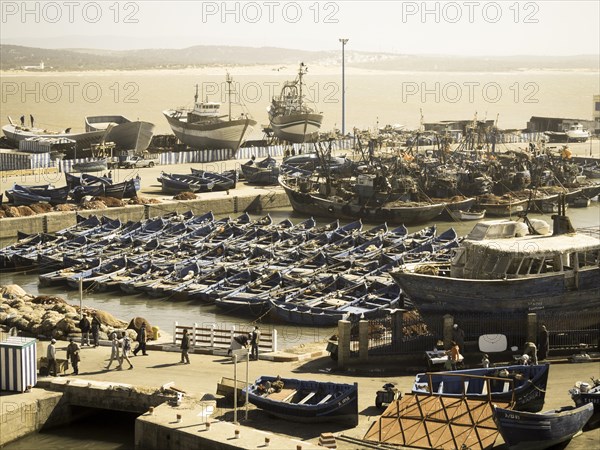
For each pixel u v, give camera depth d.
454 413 43.09
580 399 44.62
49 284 83.19
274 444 41.38
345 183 116.25
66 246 93.31
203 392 48.75
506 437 40.81
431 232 97.06
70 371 52.84
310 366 53.97
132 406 48.22
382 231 97.44
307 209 116.62
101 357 55.81
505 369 46.22
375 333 55.22
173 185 122.88
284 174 130.25
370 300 71.75
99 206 110.31
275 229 97.38
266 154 159.00
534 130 195.50
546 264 58.00
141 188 126.06
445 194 118.00
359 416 45.69
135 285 79.75
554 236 59.91
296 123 166.25
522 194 119.44
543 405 46.09
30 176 131.88
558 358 54.28
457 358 50.66
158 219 102.25
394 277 58.38
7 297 70.56
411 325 56.09
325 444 41.81
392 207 109.44
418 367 52.94
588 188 124.75
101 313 64.31
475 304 56.53
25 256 89.25
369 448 41.78
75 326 61.12
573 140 182.12
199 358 56.00
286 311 70.31
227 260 86.44
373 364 53.56
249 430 42.97
